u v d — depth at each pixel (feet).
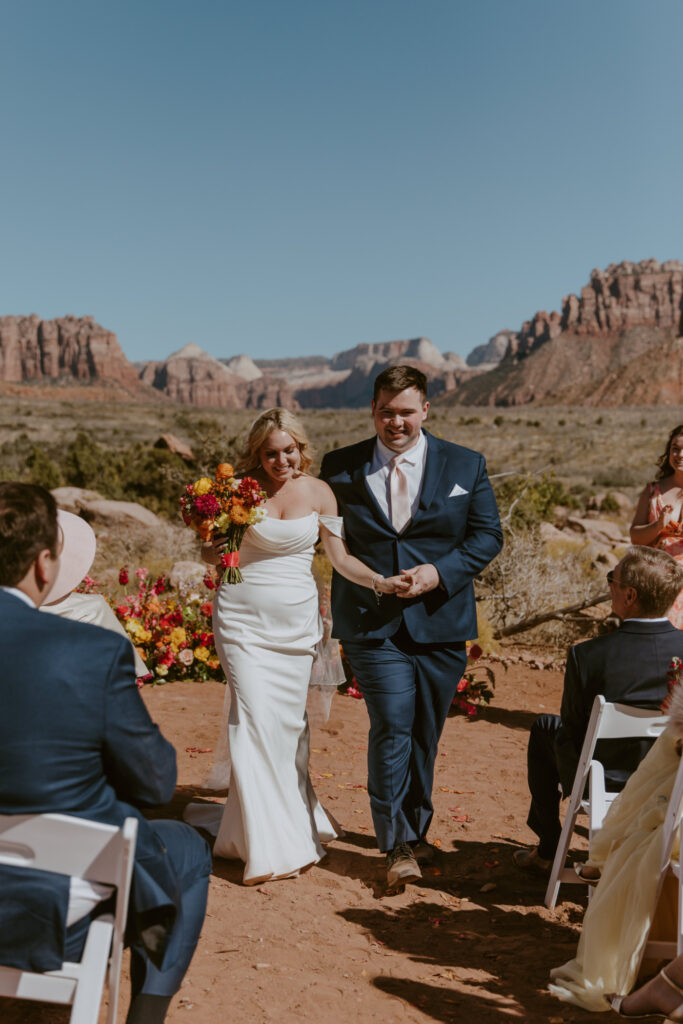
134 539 56.24
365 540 14.51
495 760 21.01
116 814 7.32
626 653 12.57
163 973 7.77
